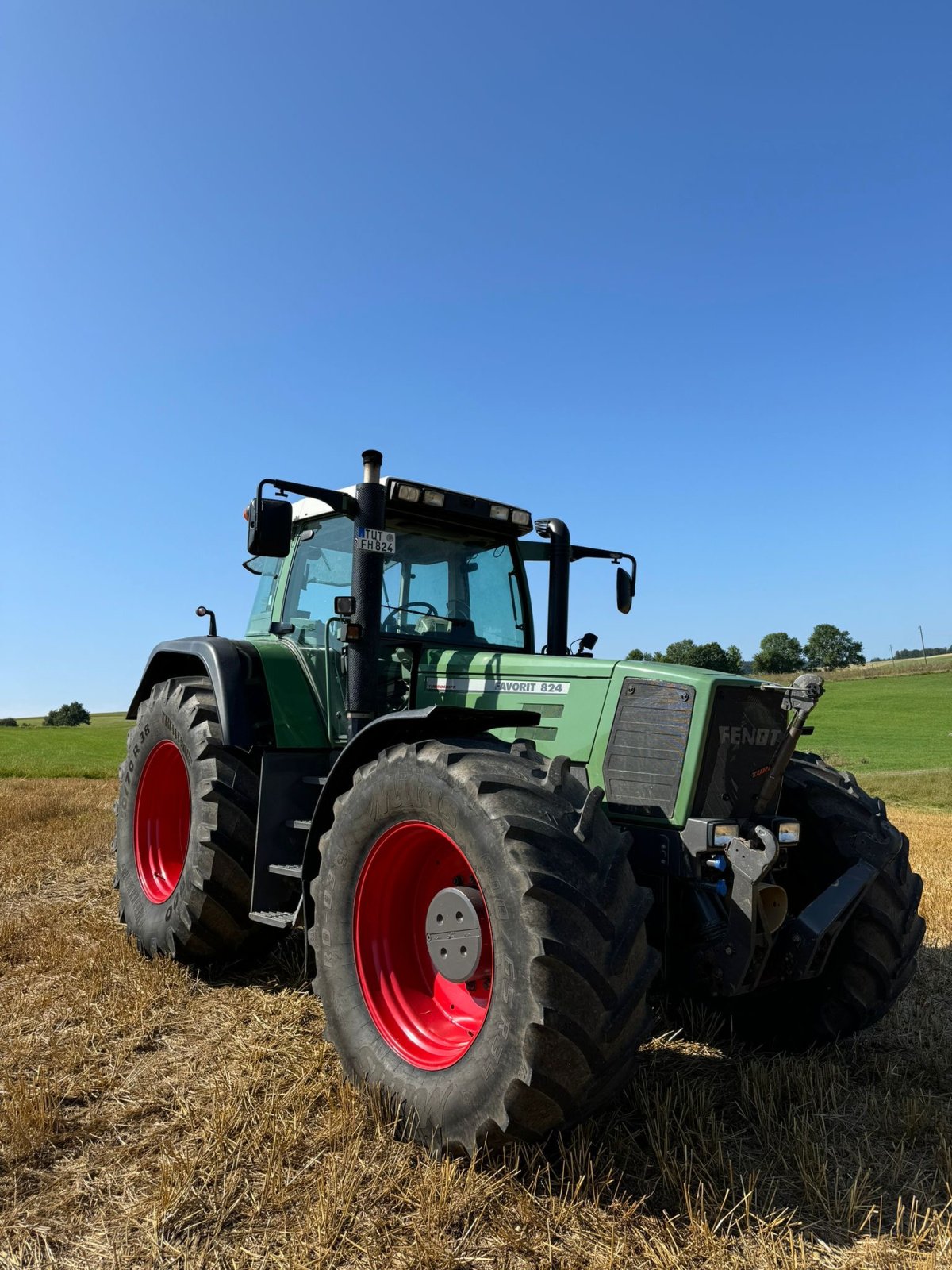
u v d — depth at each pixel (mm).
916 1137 2715
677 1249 2090
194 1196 2254
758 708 3174
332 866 2961
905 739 31375
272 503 3518
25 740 37438
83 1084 2900
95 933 4746
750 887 2738
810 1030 3373
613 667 3266
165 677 5012
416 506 3982
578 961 2227
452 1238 2100
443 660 3824
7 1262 2006
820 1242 2158
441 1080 2457
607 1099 2375
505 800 2447
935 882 6750
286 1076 2959
